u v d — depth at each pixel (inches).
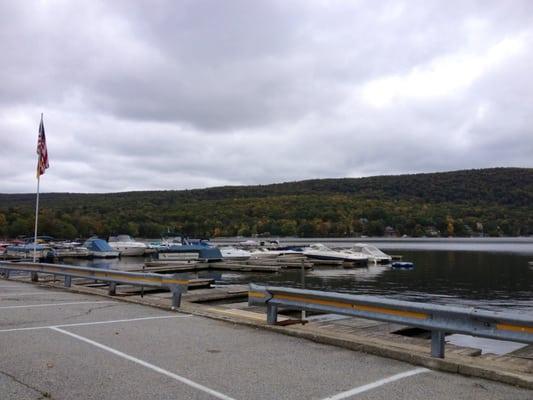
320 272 1643.7
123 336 345.4
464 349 344.5
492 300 999.6
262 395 221.1
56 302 531.2
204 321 414.3
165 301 530.3
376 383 242.4
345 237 5664.4
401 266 1854.1
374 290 1162.6
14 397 213.5
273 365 273.3
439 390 232.4
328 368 269.0
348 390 230.2
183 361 278.2
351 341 318.0
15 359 277.7
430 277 1476.4
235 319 412.8
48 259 1809.8
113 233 4687.5
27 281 786.2
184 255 1936.5
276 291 377.1
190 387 231.0
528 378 241.9
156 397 216.1
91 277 625.6
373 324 448.8
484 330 263.3
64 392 221.3
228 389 229.0
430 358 277.3
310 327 384.5
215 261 1921.8
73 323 396.8
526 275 1535.4
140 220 5128.0
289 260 1911.9
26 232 4042.8
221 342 331.3
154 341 330.3
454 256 2608.3
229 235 5531.5
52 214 4424.2
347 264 1926.7
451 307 281.7
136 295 617.6
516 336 253.0
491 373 251.8
